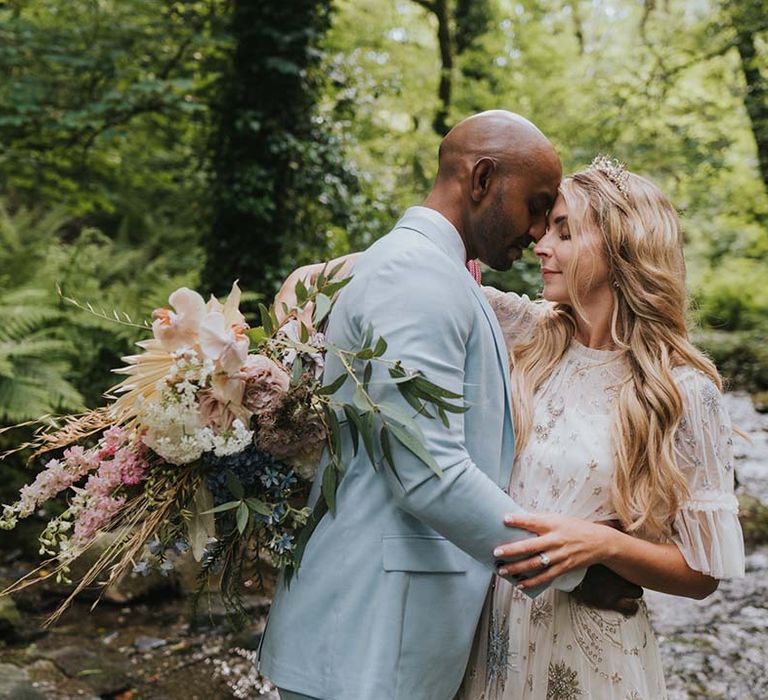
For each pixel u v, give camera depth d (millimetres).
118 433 1400
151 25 5406
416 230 1449
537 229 1532
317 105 5711
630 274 1589
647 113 8586
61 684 2904
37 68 5320
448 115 9461
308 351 1354
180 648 3230
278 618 1459
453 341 1351
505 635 1603
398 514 1391
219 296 5367
